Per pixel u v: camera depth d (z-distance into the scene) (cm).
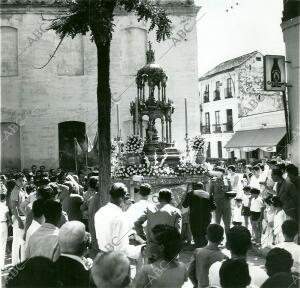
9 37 2547
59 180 1477
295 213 847
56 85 2570
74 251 434
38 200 637
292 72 1092
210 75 4253
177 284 437
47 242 516
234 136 3722
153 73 1633
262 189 1238
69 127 2625
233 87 3881
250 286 414
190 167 1450
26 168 2464
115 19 2559
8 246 1116
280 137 3025
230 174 1438
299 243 743
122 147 1605
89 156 2197
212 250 536
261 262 891
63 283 412
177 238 446
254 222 1139
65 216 826
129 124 2561
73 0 900
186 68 2608
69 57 2588
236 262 358
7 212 945
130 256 642
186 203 1034
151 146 1595
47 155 2556
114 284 327
